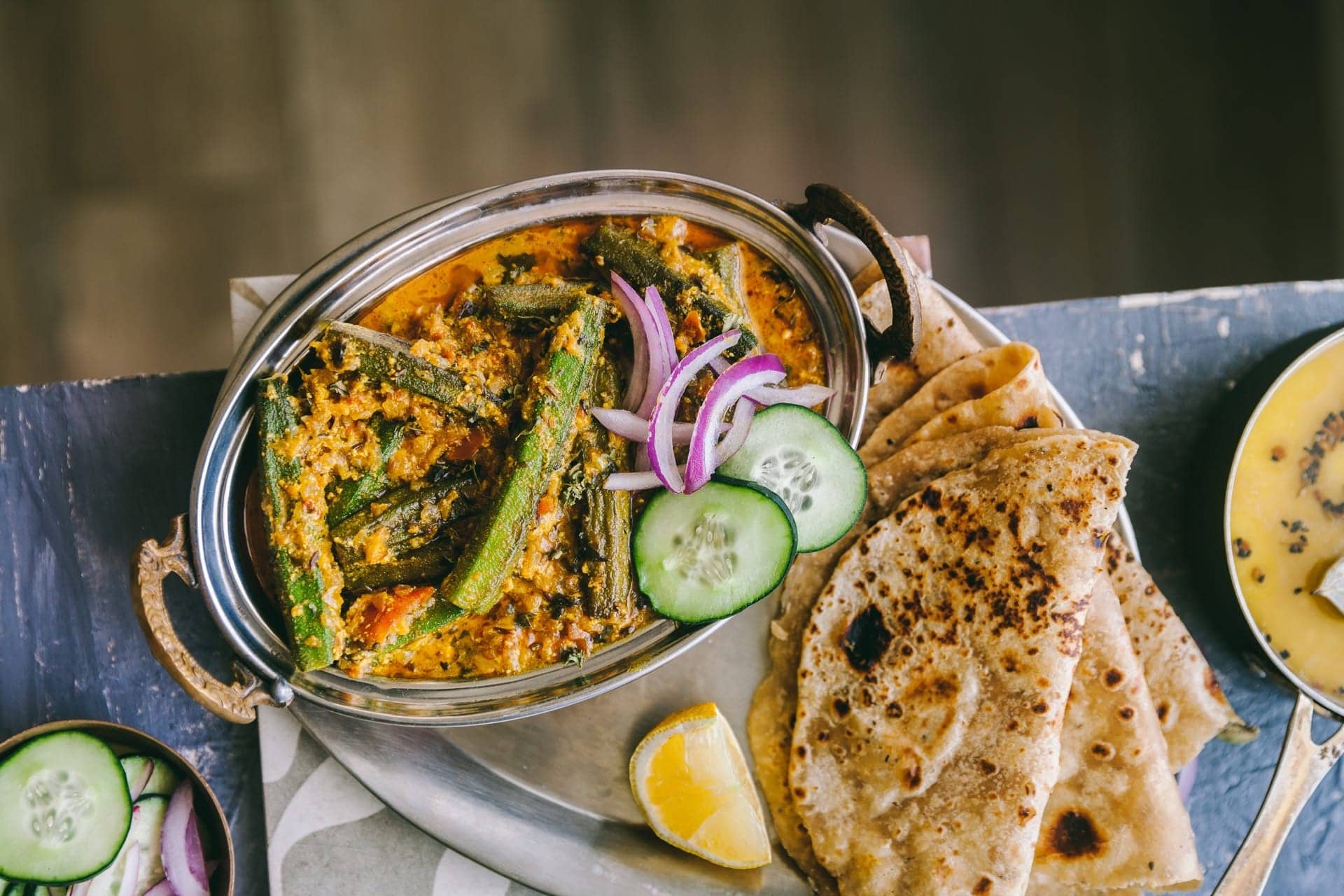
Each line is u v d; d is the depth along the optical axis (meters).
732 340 0.45
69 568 0.48
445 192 0.63
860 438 0.48
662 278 0.45
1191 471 0.50
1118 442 0.45
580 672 0.45
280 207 0.63
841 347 0.46
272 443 0.43
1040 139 0.64
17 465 0.48
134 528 0.48
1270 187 0.64
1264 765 0.50
